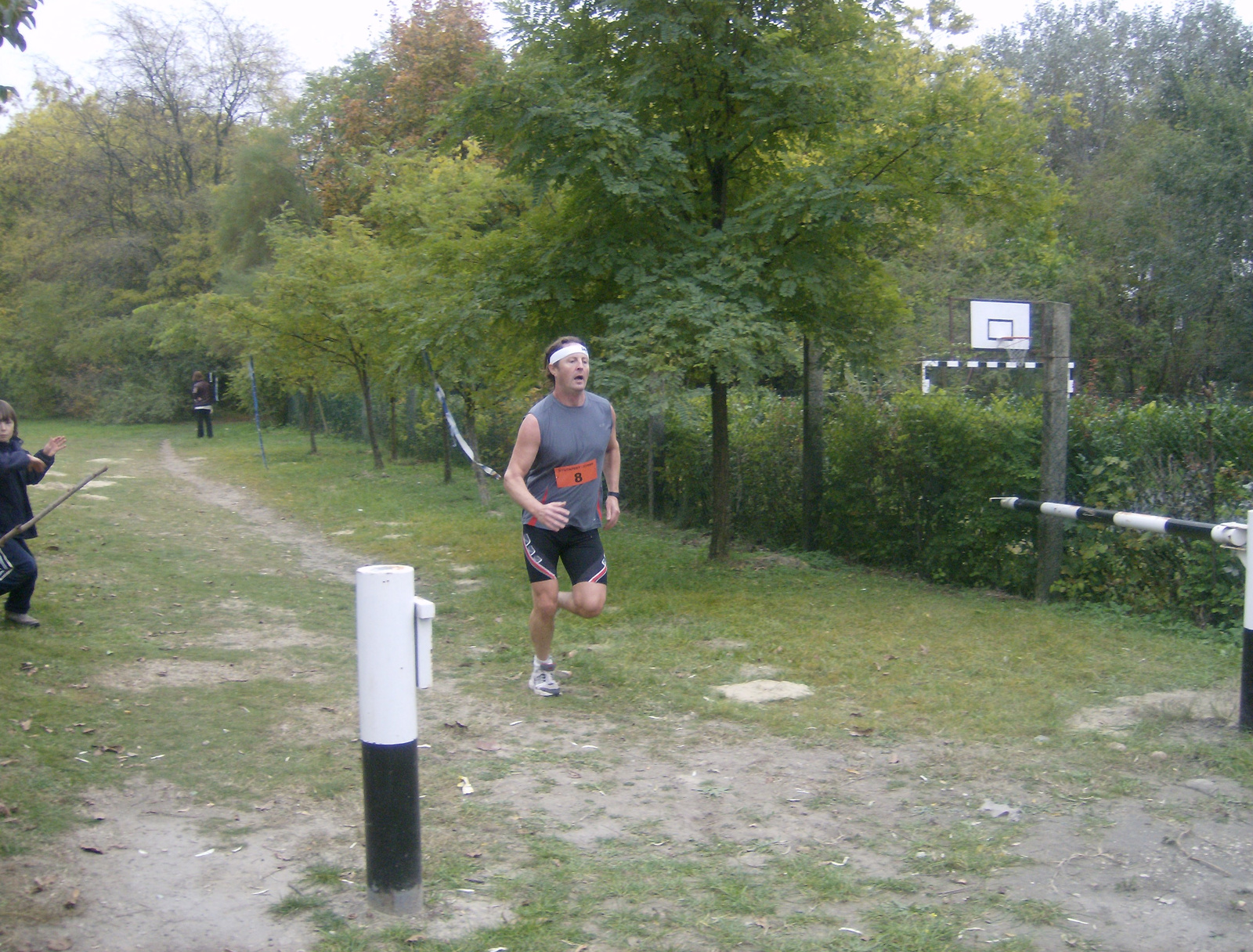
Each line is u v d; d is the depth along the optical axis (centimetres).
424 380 1326
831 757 482
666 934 318
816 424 1074
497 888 345
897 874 363
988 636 711
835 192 823
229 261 3547
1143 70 3947
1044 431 814
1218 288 2678
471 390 1412
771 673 626
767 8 925
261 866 357
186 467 2092
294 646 688
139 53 3822
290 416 3472
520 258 947
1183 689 580
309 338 1914
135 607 781
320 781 437
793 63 868
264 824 393
